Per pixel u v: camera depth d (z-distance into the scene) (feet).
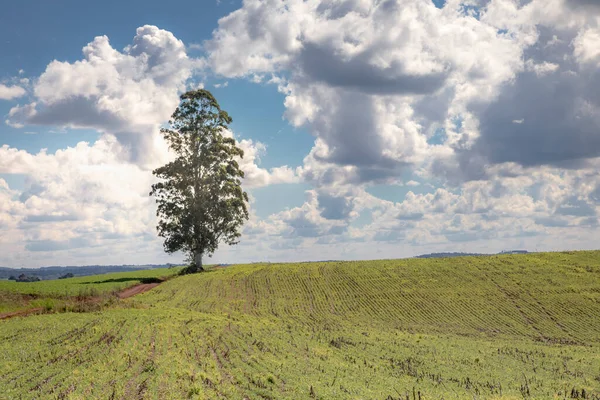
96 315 167.32
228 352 110.93
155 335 129.39
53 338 124.06
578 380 111.96
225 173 329.11
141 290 273.95
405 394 84.53
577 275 276.21
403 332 183.11
